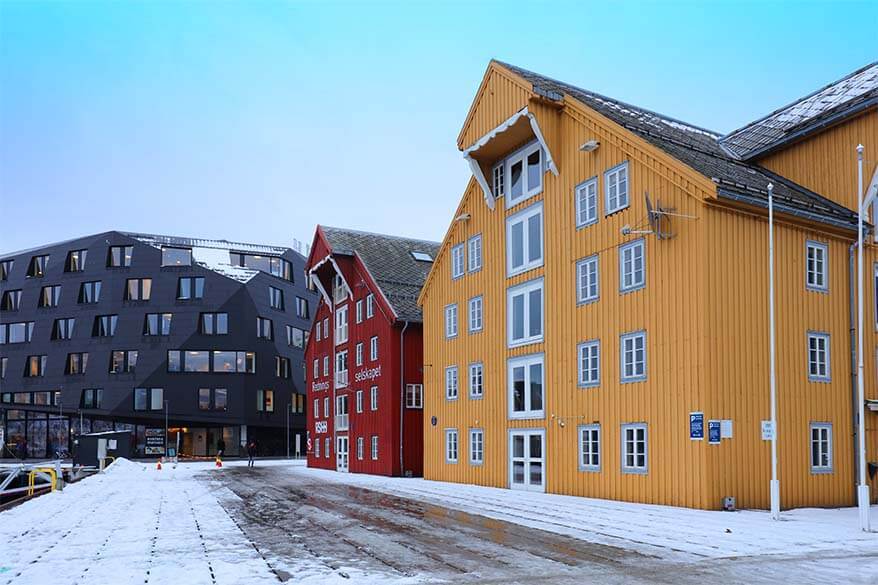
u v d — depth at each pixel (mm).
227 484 29875
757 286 19500
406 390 35562
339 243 42031
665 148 21156
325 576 10266
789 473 19328
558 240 24328
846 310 21297
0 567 11062
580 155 23531
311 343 49344
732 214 19297
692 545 12703
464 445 29469
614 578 10000
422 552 12211
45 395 75500
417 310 36500
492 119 26641
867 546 12562
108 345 73688
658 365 19812
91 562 11445
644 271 20547
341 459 41844
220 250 77812
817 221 20578
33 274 79188
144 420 73375
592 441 22094
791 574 10148
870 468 20750
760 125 26312
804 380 20031
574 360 23125
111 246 76062
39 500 22828
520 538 13672
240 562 11375
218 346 73000
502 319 27281
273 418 75938
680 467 18828
